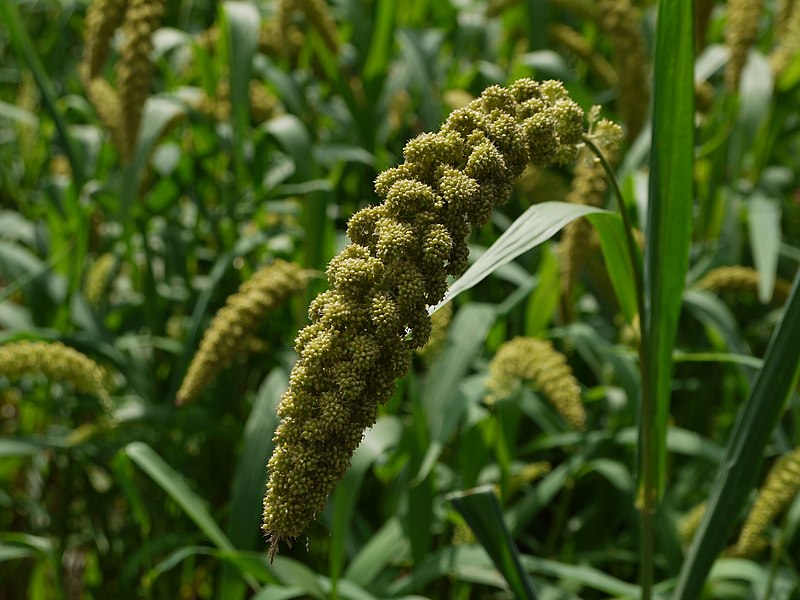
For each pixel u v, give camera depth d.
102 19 3.98
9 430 5.10
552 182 3.98
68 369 3.28
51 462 4.45
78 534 4.54
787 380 2.23
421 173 1.67
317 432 1.46
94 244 4.79
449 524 3.69
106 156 4.93
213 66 4.53
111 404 3.40
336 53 4.88
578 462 3.68
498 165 1.64
